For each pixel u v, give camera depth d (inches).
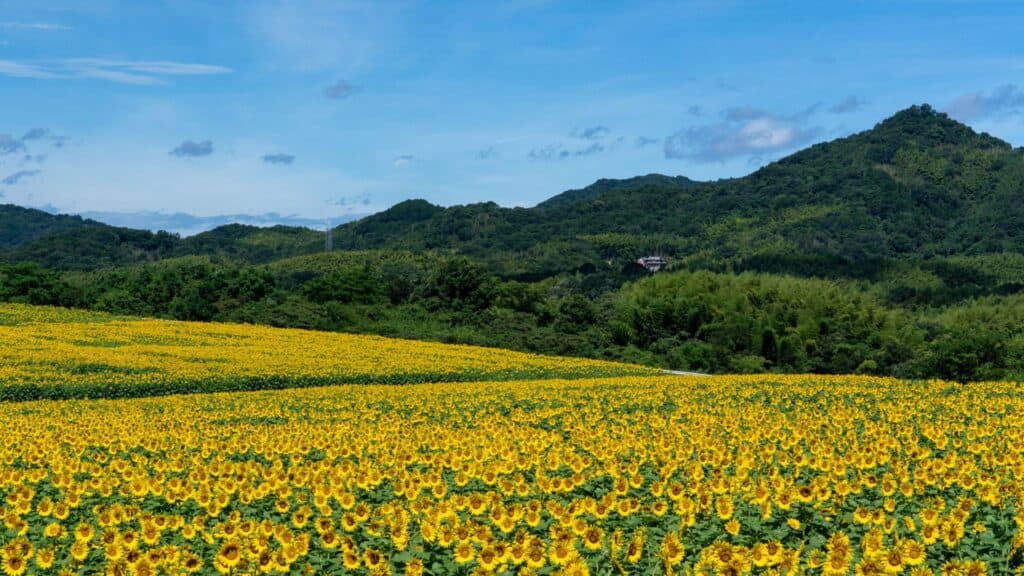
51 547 415.8
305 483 538.6
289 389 1282.0
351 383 1437.0
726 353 2301.9
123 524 468.8
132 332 1934.1
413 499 474.3
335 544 396.5
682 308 2504.9
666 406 1048.8
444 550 401.1
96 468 589.0
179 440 729.0
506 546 364.2
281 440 682.8
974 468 506.3
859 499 477.7
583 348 2342.5
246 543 405.1
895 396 1084.5
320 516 453.1
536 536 388.2
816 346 2295.8
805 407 996.6
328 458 599.8
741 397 1128.8
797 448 616.7
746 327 2378.2
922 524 410.9
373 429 783.1
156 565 378.6
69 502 487.5
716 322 2422.5
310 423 908.0
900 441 663.8
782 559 350.3
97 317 2322.8
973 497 467.8
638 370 1766.7
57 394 1175.6
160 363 1421.0
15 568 379.9
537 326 2591.0
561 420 894.4
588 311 2566.4
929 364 1862.7
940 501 432.8
